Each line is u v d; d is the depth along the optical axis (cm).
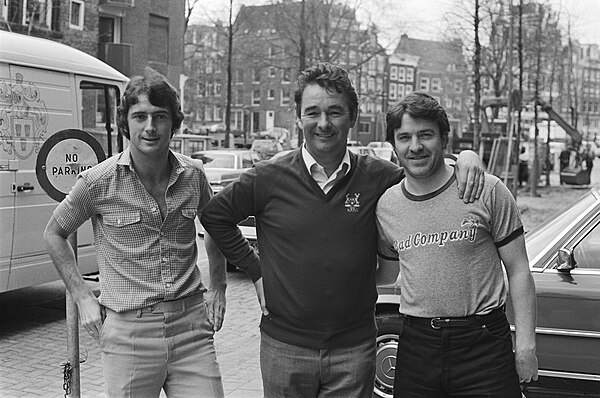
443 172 337
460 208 329
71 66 800
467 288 328
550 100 3672
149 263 351
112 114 875
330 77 335
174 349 354
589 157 3438
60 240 356
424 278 330
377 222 346
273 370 349
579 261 509
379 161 356
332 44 3519
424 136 328
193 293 362
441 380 332
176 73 3678
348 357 342
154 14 3484
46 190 426
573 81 5128
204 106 7394
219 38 4884
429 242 330
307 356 342
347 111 339
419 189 337
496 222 329
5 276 720
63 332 771
